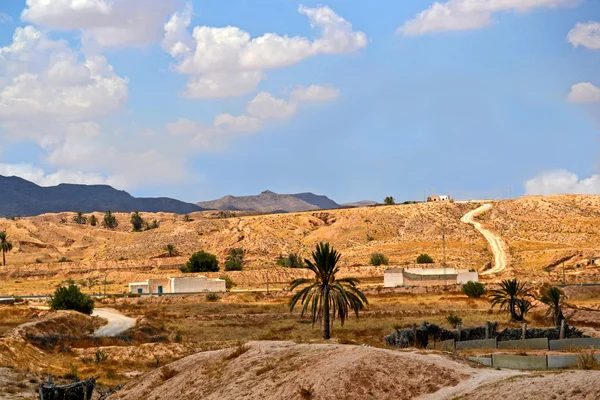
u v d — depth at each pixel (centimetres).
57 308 11400
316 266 7312
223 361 4419
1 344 7119
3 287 18988
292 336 8831
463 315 10850
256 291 15725
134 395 4494
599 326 9544
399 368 3509
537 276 16375
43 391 4753
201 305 13350
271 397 3622
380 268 18575
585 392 2762
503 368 3644
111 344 8675
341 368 3578
